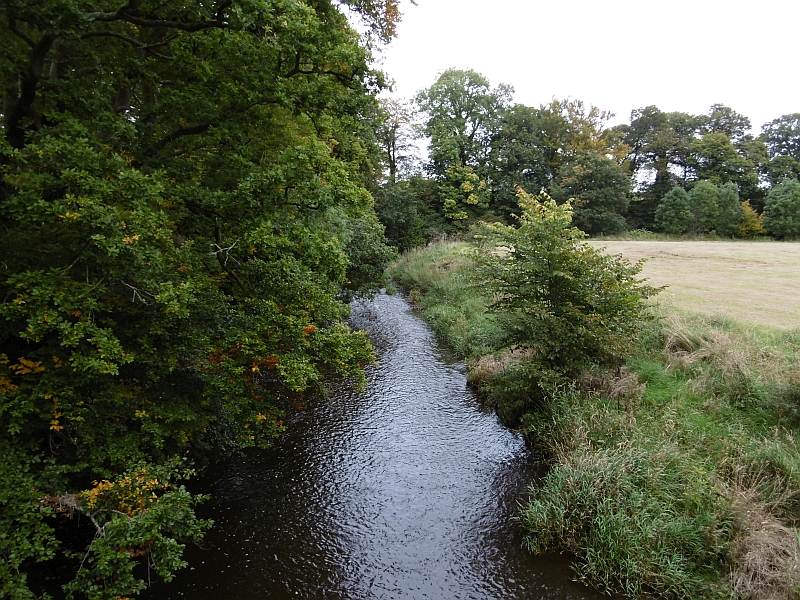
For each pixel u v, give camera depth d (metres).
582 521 7.18
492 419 11.41
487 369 13.23
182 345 7.09
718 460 7.84
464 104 45.69
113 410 6.41
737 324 12.63
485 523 7.82
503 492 8.62
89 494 5.35
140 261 5.16
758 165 52.62
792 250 30.36
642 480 7.55
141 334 6.63
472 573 6.77
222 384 6.87
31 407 5.21
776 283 19.03
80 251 5.63
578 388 10.36
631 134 56.81
